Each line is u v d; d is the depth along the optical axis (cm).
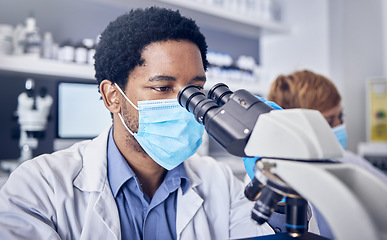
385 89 285
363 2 298
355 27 291
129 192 94
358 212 40
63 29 239
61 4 238
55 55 207
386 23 314
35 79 229
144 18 88
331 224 43
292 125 50
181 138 92
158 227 93
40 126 201
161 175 101
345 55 284
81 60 210
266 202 55
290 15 319
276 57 331
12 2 219
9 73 206
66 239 85
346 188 42
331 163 49
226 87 70
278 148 49
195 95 70
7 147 219
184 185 101
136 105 91
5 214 80
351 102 288
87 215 87
